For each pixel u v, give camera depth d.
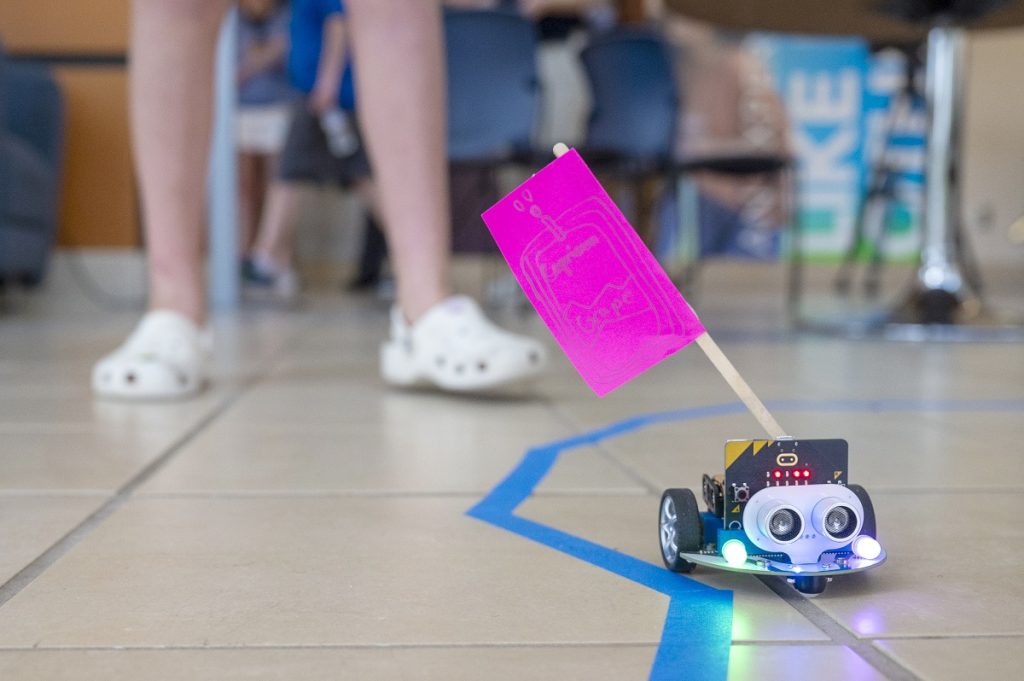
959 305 3.15
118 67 4.50
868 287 6.13
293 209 5.59
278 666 0.85
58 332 3.16
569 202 0.98
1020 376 2.06
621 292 0.98
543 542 1.03
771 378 2.03
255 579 0.96
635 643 0.88
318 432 1.40
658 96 4.33
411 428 1.43
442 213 1.71
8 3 4.45
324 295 5.73
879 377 2.05
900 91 5.68
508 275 5.70
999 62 7.16
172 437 1.37
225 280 4.57
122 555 1.00
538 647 0.87
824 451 0.95
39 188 4.02
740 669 0.85
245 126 6.12
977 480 1.20
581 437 1.38
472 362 1.63
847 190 6.62
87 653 0.87
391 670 0.85
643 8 6.83
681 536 0.96
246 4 6.05
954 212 3.14
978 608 0.92
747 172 4.66
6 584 0.95
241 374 2.05
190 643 0.88
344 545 1.03
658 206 5.75
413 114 1.65
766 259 6.62
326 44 4.80
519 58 4.00
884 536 1.05
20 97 4.11
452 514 1.10
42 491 1.16
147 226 1.76
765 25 3.02
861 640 0.88
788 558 0.93
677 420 1.49
